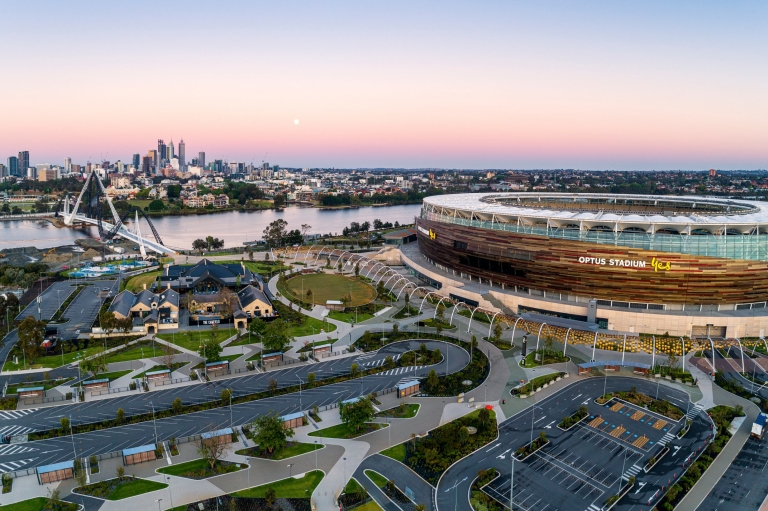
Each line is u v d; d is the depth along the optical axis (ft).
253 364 598.75
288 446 435.53
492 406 506.07
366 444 440.45
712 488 384.27
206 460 413.39
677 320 654.94
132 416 479.41
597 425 472.03
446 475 399.03
